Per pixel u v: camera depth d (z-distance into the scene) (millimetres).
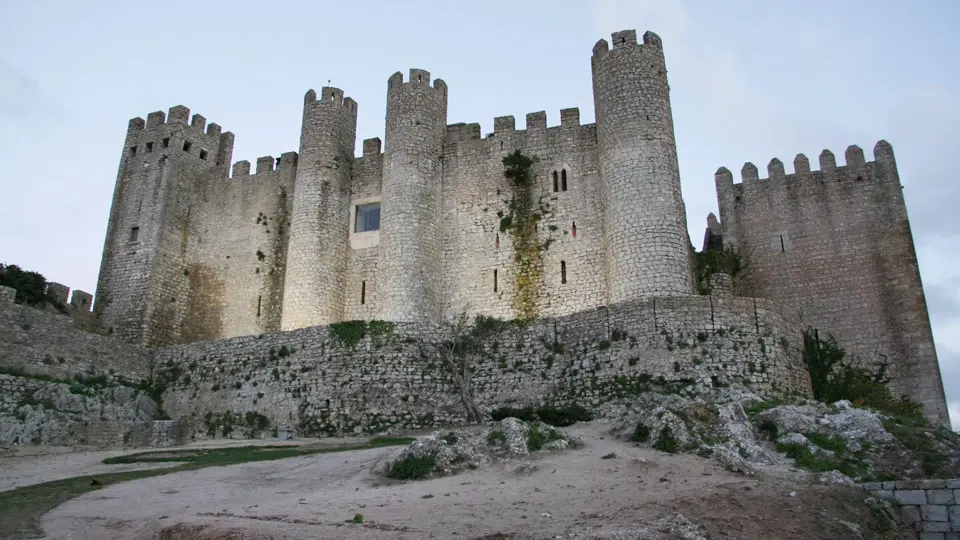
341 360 33406
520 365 31922
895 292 36625
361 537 13180
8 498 18578
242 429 33719
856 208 38844
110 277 44625
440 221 40594
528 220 39344
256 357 35750
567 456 19953
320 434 31844
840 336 36812
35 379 33281
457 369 32750
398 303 37406
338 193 43438
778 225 39969
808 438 20984
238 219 47594
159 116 49031
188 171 47938
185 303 45594
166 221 45500
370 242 42812
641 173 33719
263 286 45250
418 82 42125
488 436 21125
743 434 21094
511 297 38188
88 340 36688
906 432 20953
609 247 34000
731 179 41812
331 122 44469
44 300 40281
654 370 28344
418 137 40938
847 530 15258
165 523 14898
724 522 14352
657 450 20750
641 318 29406
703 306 29188
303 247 41562
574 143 39969
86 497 18500
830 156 40250
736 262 39250
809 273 38469
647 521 13719
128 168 47969
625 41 36469
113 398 35031
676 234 33031
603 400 28734
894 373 35312
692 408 22156
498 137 41500
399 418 31656
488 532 13305
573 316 31672
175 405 36625
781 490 16594
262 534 13266
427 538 13062
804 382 29734
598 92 36750
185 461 25016
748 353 28375
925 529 17031
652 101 35094
